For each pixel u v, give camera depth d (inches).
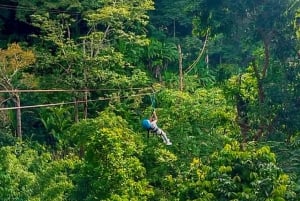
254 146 844.6
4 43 1752.0
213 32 973.8
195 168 717.9
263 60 999.0
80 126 968.3
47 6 1637.6
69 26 1628.9
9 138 1359.5
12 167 922.1
